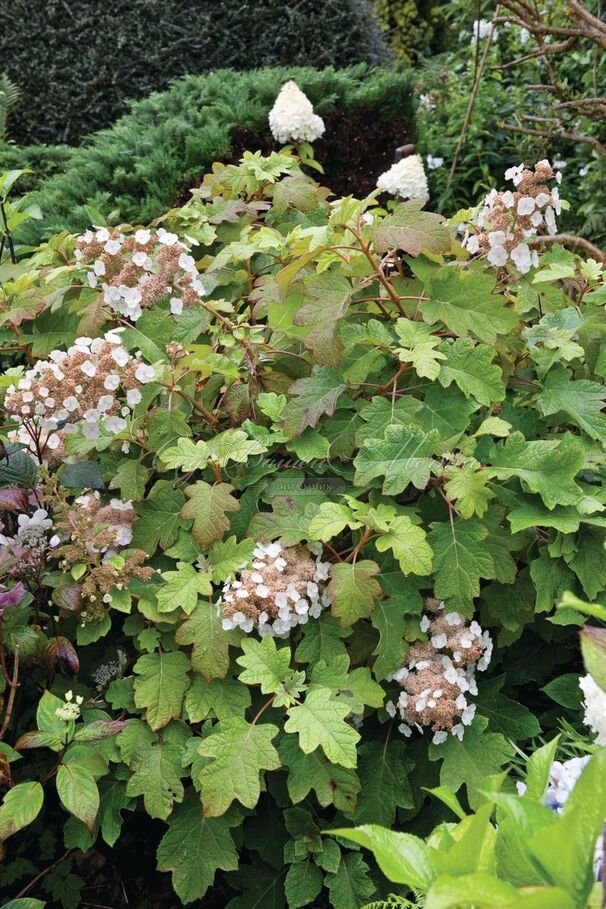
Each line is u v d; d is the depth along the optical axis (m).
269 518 1.79
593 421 1.83
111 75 4.77
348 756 1.61
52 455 1.90
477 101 4.45
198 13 4.73
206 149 3.43
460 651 1.74
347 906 1.69
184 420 1.86
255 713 1.78
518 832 1.07
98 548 1.77
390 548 1.80
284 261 1.96
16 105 4.78
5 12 4.73
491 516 1.80
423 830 1.82
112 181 3.39
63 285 2.07
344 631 1.76
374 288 1.98
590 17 2.64
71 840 1.74
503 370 1.92
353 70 4.18
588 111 2.98
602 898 1.03
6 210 2.24
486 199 1.88
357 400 1.91
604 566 1.77
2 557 1.72
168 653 1.76
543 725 1.94
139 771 1.70
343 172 4.05
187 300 1.84
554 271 1.93
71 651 1.74
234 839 1.80
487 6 4.76
